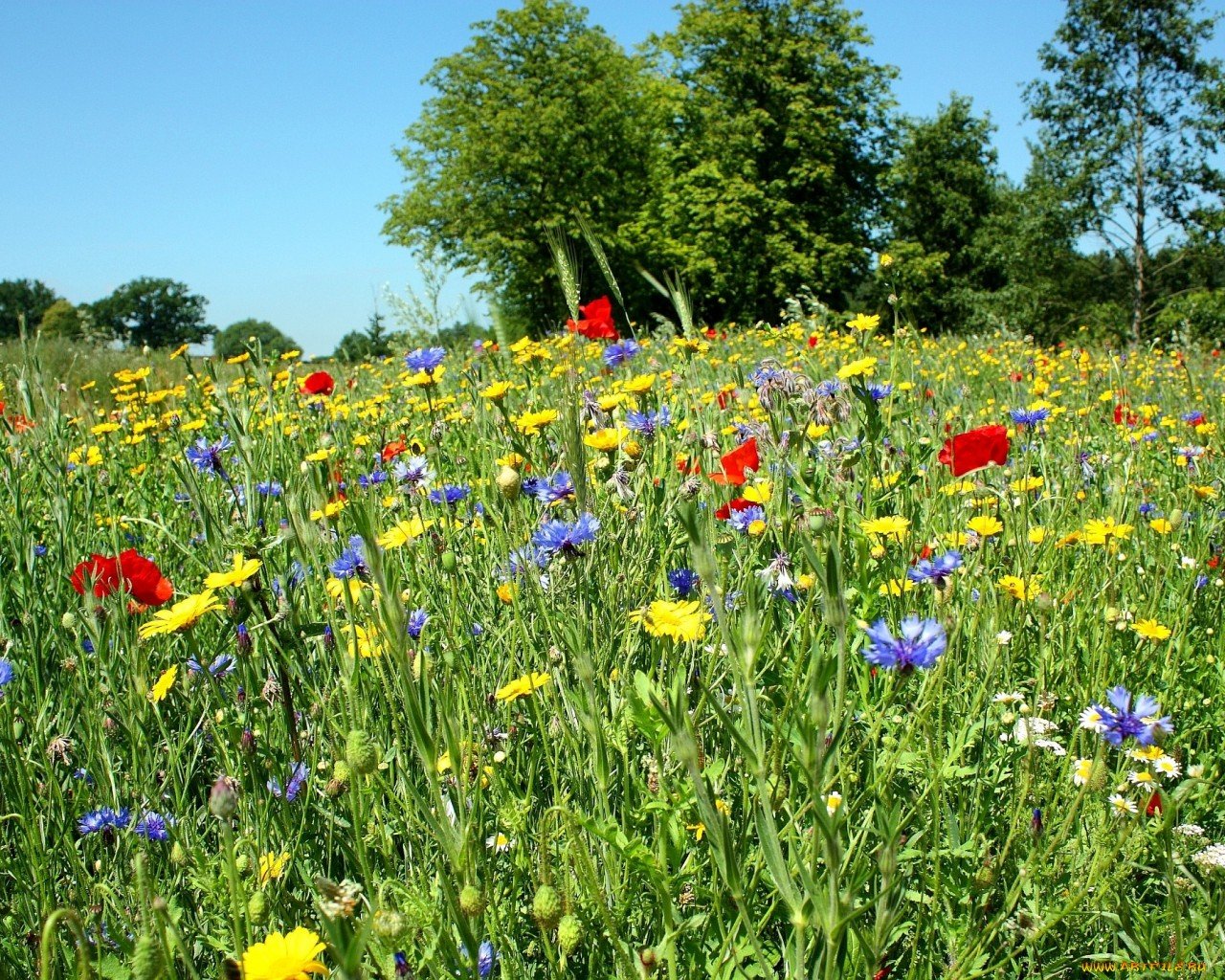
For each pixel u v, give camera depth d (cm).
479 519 325
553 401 374
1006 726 221
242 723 233
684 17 4484
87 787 232
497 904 174
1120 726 180
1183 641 266
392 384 690
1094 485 398
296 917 174
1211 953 177
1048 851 178
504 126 4175
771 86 4284
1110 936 192
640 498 292
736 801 198
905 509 309
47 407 403
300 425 492
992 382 662
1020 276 3662
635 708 166
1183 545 353
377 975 147
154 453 547
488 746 214
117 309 9375
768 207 4112
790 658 212
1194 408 573
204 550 343
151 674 251
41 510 416
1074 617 264
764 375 290
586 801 196
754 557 213
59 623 290
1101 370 711
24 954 185
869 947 140
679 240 4122
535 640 257
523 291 4056
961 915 188
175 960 168
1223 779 230
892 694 168
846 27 4481
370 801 197
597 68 4419
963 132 5425
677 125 4628
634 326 413
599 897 145
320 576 244
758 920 176
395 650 137
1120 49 3444
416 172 4622
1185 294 3238
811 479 266
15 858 212
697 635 184
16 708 251
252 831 186
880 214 4603
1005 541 281
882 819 144
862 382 301
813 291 4053
